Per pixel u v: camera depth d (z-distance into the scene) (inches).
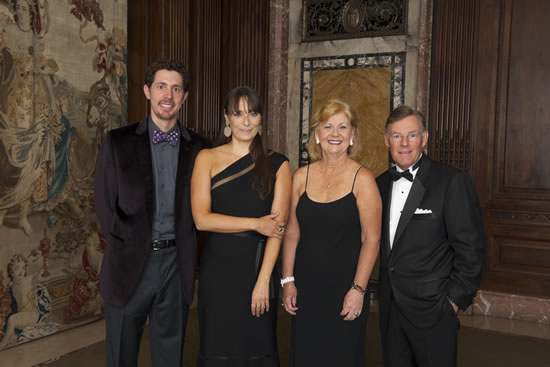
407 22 224.1
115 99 196.4
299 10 246.4
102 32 188.5
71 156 178.4
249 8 247.4
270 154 95.0
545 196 196.2
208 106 241.9
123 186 97.8
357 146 95.7
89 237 187.5
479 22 204.4
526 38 197.3
